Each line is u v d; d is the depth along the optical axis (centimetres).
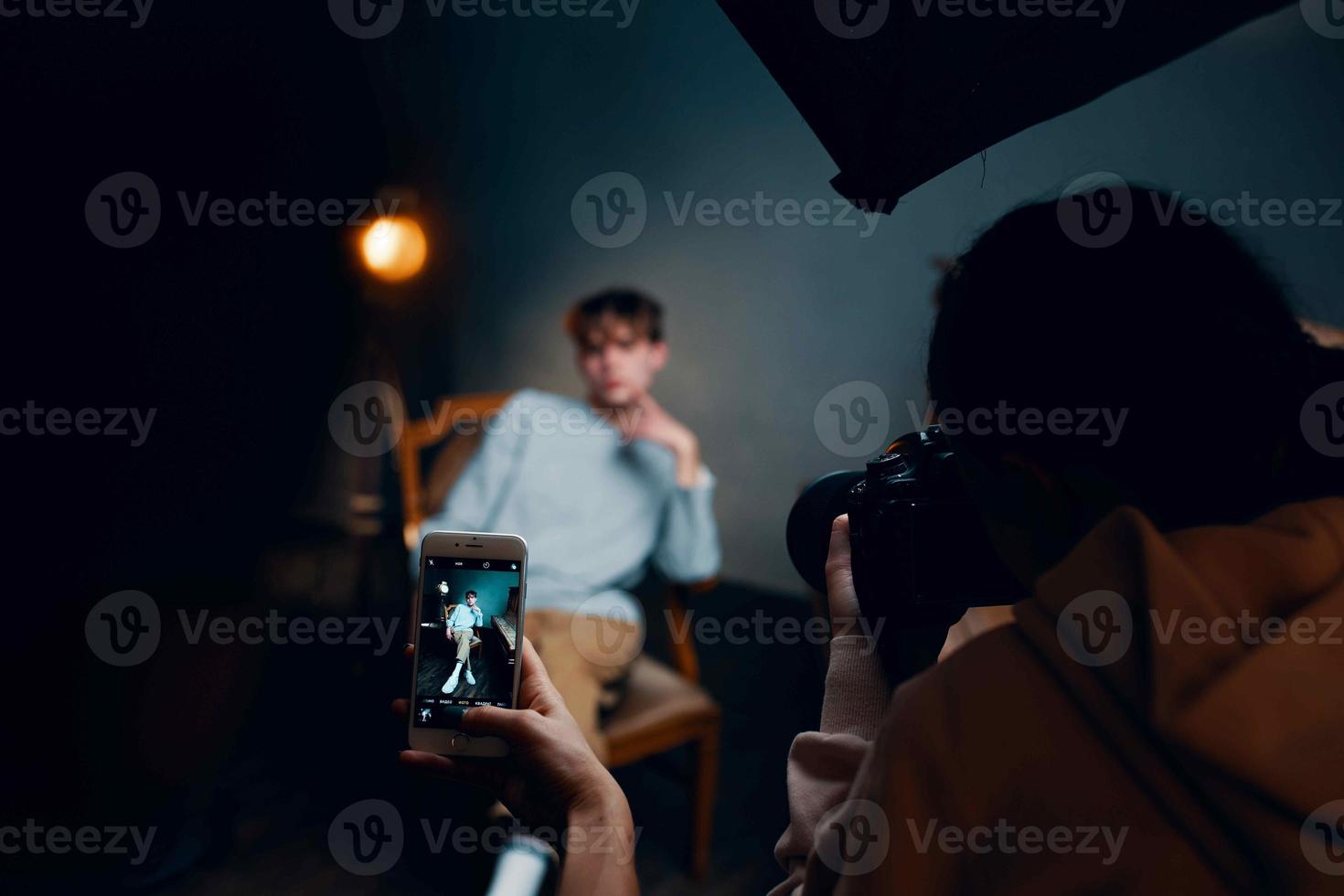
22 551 170
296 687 258
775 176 333
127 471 177
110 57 184
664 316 360
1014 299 45
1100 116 263
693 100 345
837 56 60
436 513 241
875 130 61
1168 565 39
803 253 330
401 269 308
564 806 63
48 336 172
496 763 68
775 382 341
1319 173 239
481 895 172
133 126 186
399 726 242
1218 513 45
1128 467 45
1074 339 44
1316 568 40
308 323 313
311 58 320
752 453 348
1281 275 46
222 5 214
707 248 350
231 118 212
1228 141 249
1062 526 47
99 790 178
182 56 200
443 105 393
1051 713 43
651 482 216
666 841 213
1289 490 45
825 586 76
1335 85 234
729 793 233
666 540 217
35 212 172
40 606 171
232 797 201
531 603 208
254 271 212
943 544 59
